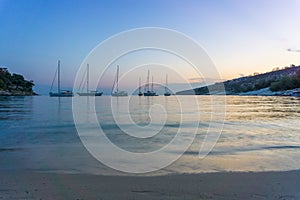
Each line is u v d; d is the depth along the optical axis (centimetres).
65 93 12212
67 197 619
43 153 1136
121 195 634
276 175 803
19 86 16962
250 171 856
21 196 623
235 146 1345
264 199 615
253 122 2567
